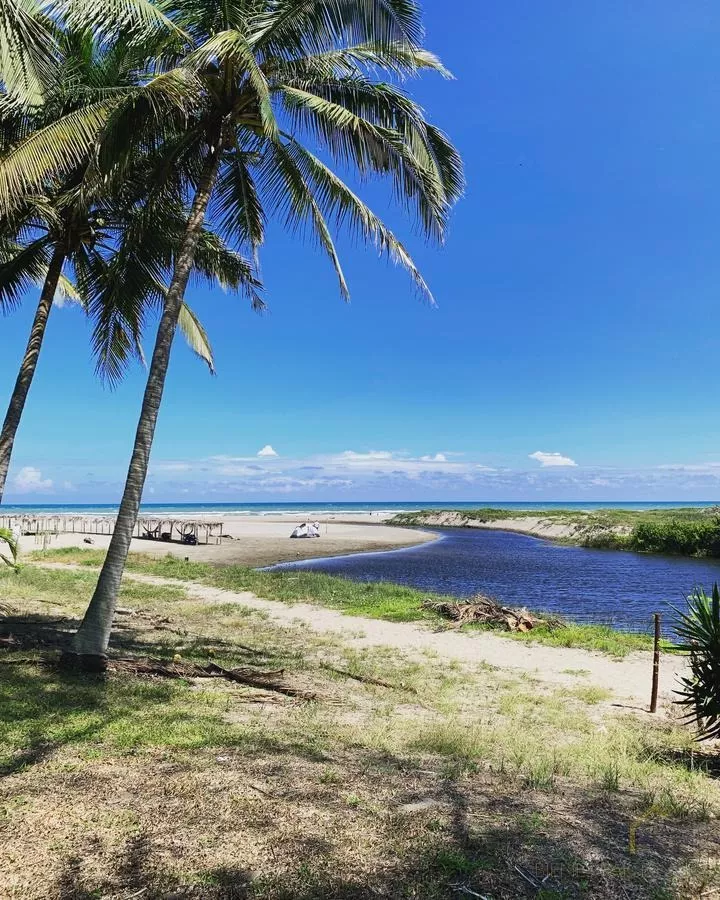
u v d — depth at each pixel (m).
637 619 16.84
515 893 2.79
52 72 7.58
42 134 7.02
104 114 7.23
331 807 3.68
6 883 2.76
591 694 8.18
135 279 10.24
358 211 8.76
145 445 7.75
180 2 7.93
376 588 18.06
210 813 3.52
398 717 6.54
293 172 9.35
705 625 5.87
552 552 39.78
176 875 2.86
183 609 14.08
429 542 49.84
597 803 4.03
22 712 5.41
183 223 10.37
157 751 4.64
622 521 51.91
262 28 7.84
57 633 9.79
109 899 2.67
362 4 7.25
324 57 8.55
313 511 144.00
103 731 5.04
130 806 3.59
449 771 4.52
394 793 3.97
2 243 10.76
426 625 13.22
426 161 8.60
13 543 11.95
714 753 5.92
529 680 8.98
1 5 6.27
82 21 6.85
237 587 18.03
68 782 3.94
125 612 12.99
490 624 13.20
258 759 4.57
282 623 13.06
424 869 2.98
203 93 8.23
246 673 8.05
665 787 4.54
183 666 8.12
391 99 8.41
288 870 2.93
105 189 8.47
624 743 5.89
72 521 45.34
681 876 2.99
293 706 6.70
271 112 6.67
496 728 6.18
